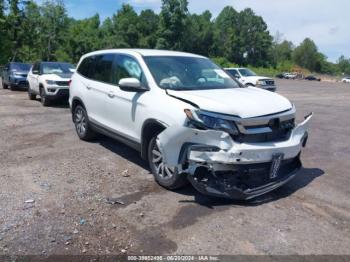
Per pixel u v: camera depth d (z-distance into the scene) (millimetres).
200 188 4633
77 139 8234
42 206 4652
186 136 4641
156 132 5363
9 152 7090
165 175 5316
